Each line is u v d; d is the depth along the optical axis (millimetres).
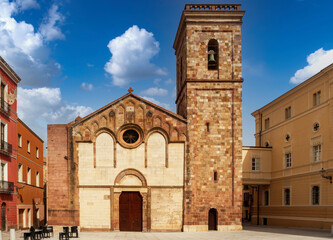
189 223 35188
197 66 38094
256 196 55219
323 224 38281
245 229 39125
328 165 37938
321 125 39812
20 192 42062
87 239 28328
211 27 38656
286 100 48688
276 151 50125
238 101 37562
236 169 36562
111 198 35594
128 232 34469
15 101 40500
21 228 42656
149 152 36500
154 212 35531
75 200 35344
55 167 35969
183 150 36531
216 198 36031
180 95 42875
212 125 37156
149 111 37000
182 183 36031
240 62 38250
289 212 45562
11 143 38719
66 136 36500
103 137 36688
